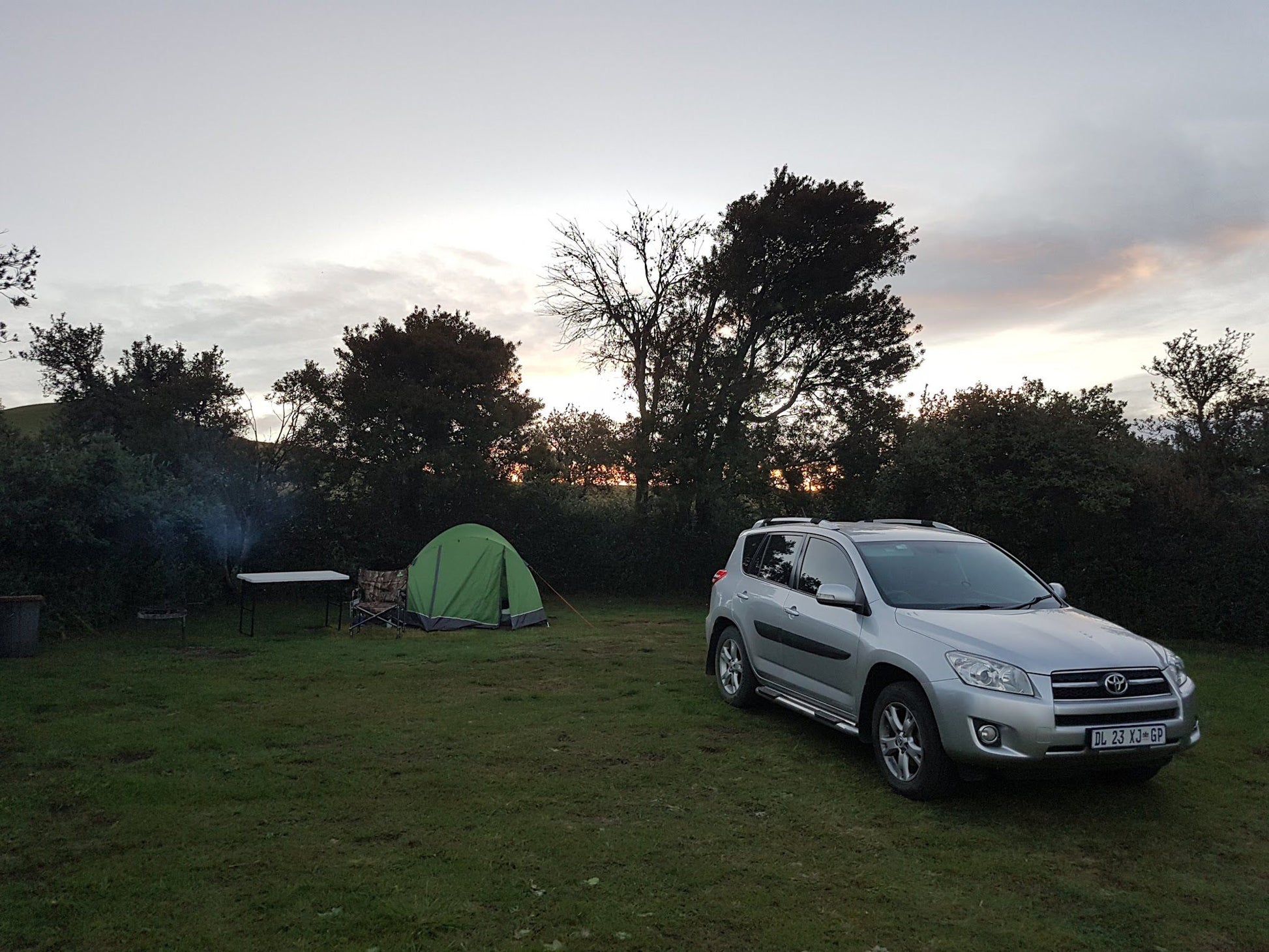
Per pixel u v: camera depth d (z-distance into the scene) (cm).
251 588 1742
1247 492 1441
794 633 720
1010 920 402
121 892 411
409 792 568
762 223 2206
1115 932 393
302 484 1844
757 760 654
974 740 523
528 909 401
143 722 742
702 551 2086
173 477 1559
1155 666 541
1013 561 721
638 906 405
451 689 915
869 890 431
